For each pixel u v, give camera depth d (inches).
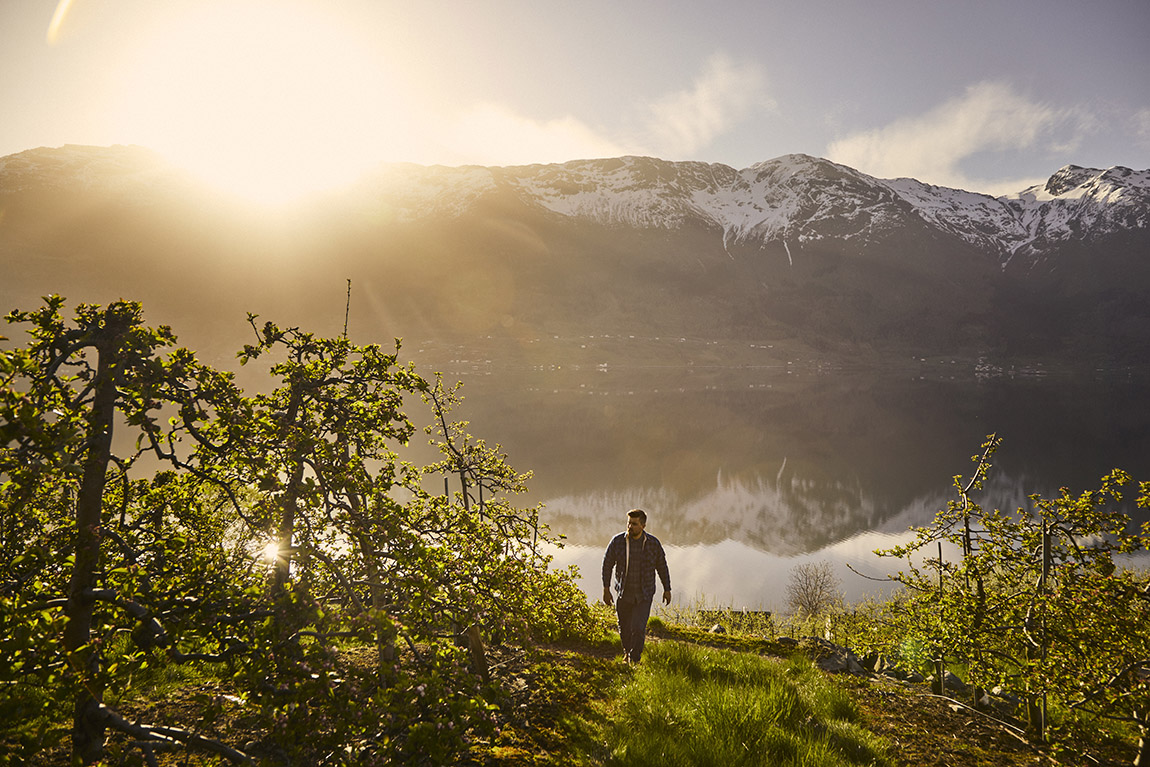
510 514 223.8
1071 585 213.3
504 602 153.3
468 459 276.8
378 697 108.9
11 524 128.9
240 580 127.3
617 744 174.7
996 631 233.8
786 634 565.3
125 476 141.9
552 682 225.3
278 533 124.5
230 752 111.3
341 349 140.6
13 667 105.1
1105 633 200.5
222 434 126.4
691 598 984.9
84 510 110.7
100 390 110.4
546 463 2896.2
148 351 110.0
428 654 131.6
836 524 1811.0
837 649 362.6
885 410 5689.0
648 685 224.4
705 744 178.5
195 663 120.3
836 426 4557.1
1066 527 227.3
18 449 90.0
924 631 257.4
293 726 102.7
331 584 129.0
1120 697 196.4
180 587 119.3
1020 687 227.3
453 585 142.6
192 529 150.7
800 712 214.5
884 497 2262.6
